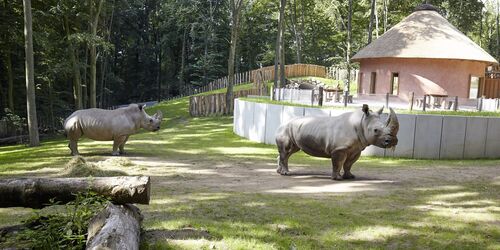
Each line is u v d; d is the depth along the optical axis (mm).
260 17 63969
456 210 7734
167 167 12977
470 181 10688
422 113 17656
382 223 6867
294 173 12203
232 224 6715
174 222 6695
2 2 28953
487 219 7172
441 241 6094
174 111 37344
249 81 50625
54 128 37000
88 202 5312
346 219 7070
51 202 5438
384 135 10148
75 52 34281
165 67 66688
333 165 10961
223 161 14562
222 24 60000
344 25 55875
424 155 16219
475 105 23844
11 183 5453
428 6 32219
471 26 53250
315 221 6941
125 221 5035
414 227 6695
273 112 19500
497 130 16609
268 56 64000
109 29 42688
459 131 16234
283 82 40094
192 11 57094
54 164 13461
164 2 59844
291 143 11867
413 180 10898
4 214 7262
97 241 4355
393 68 30250
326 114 17453
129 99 65250
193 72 64125
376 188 9781
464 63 29266
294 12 55594
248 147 18844
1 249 4965
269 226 6648
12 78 33438
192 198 8555
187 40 64312
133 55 64250
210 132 25031
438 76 29125
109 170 11695
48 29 32469
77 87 32125
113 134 15117
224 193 9109
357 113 10734
